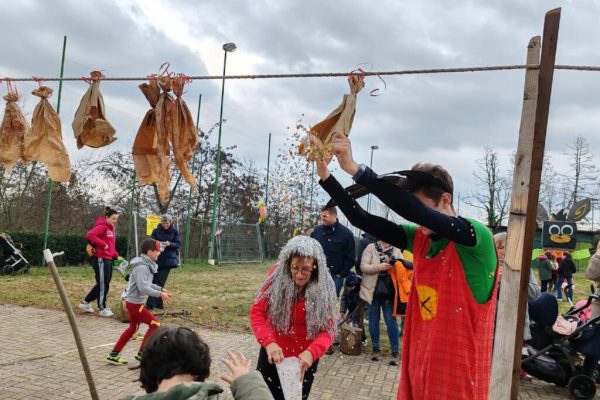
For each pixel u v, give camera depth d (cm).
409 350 218
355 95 261
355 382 553
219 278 1515
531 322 573
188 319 831
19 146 355
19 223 1719
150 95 315
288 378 284
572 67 244
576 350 541
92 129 334
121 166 2100
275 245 2400
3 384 489
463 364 193
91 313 845
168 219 883
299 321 308
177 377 171
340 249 629
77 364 561
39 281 1170
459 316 196
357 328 662
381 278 636
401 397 219
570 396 543
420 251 220
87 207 2025
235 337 730
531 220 248
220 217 2428
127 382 512
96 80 325
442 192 208
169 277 1466
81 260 1712
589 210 2673
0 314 804
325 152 224
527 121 249
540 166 247
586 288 1944
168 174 311
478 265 197
